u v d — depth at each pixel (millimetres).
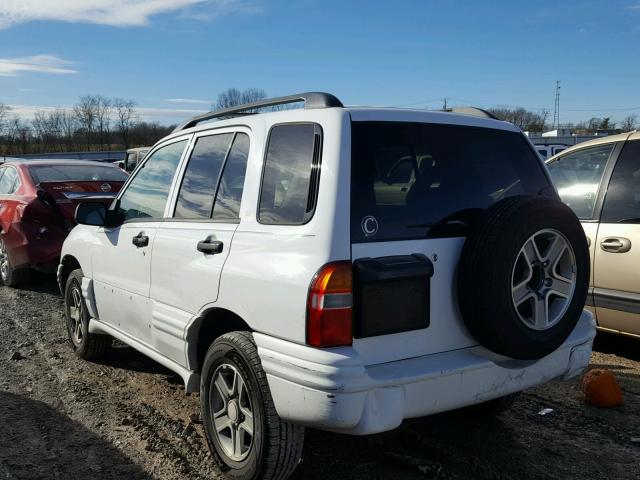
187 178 3980
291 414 2850
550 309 3232
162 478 3463
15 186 8562
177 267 3723
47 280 9086
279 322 2908
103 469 3566
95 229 5047
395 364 2889
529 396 4680
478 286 2945
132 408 4469
